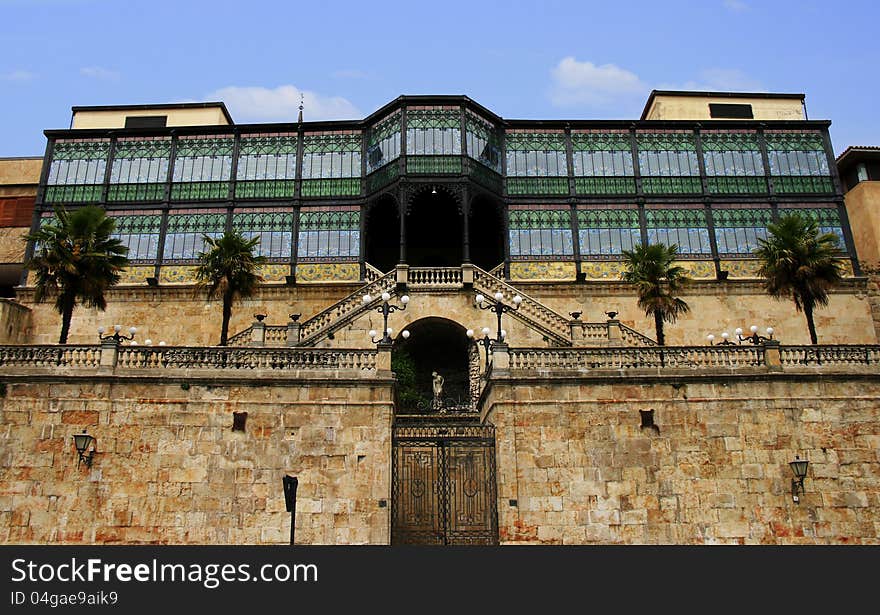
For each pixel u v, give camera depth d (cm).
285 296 3903
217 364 2316
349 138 4172
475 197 3912
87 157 4159
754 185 4134
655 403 2303
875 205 4244
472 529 2205
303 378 2286
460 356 3756
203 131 4188
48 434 2208
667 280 3338
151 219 4047
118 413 2236
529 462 2239
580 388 2312
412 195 3841
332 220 4028
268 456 2220
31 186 4666
